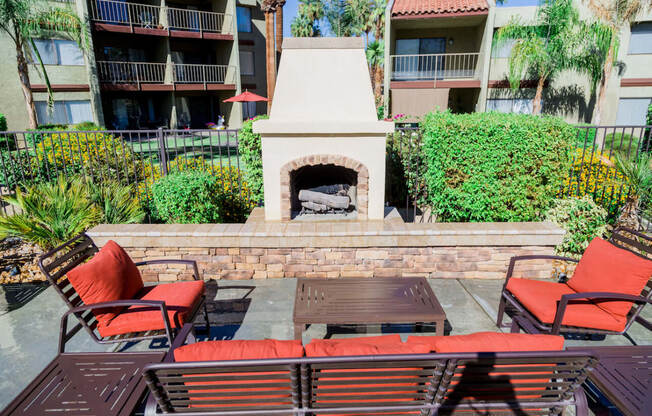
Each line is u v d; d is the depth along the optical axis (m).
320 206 5.91
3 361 3.74
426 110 20.95
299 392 2.30
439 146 5.73
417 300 3.84
